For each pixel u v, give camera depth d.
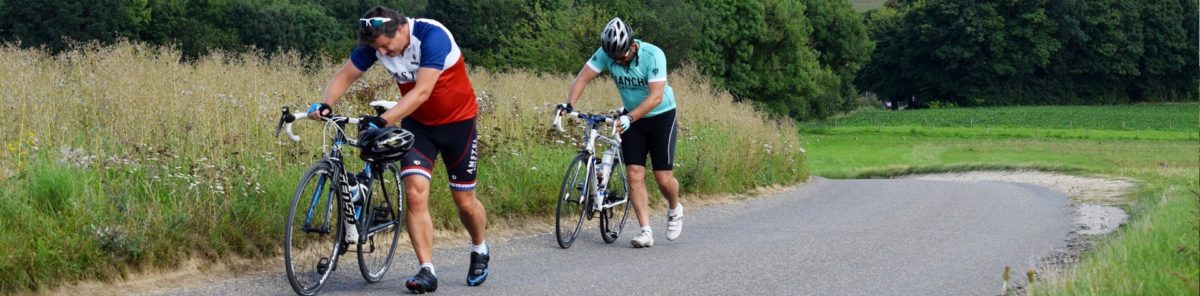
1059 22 104.81
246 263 5.98
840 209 11.20
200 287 5.38
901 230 8.75
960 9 100.62
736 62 58.62
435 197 7.59
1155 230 6.75
